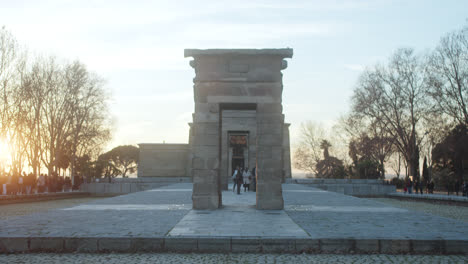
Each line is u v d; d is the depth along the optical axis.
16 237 10.41
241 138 53.25
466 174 59.16
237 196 25.38
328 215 15.00
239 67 17.69
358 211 16.44
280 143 17.31
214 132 17.39
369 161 56.03
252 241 10.25
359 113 57.16
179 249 10.27
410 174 53.12
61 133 50.81
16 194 33.78
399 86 52.78
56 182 44.97
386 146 60.91
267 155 17.23
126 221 13.22
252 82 17.62
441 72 45.62
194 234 10.80
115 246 10.32
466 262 9.26
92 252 10.27
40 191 39.22
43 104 48.78
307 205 19.05
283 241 10.23
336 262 9.20
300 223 12.81
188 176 54.34
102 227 11.93
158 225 12.34
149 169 58.34
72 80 50.00
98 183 50.53
